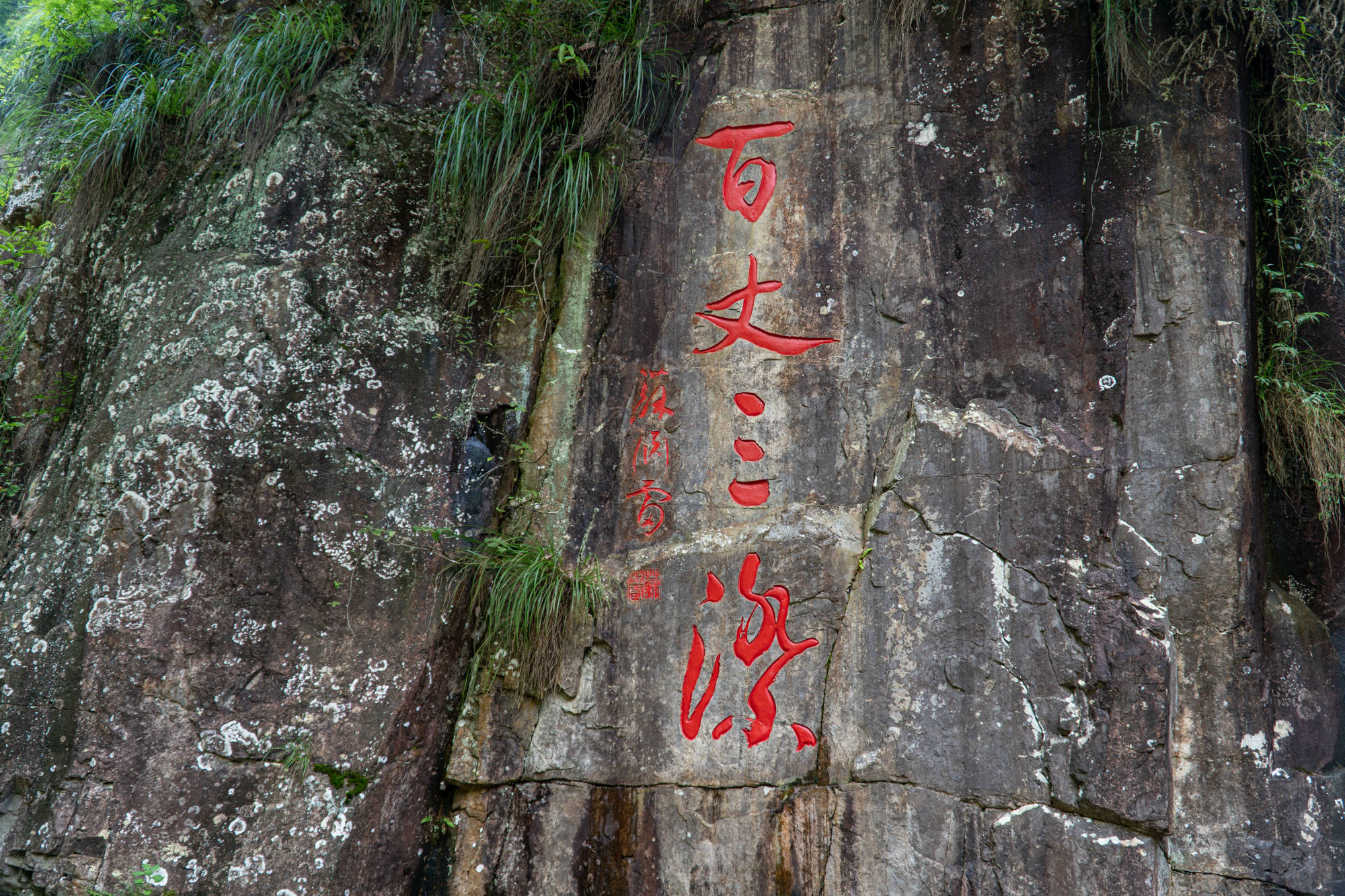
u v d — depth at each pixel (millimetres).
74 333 3424
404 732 2926
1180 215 2852
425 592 3023
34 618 2781
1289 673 2719
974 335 2934
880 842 2639
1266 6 2961
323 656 2848
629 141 3402
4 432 3395
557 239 3398
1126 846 2414
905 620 2766
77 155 3615
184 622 2701
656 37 3451
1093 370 2803
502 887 2918
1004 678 2623
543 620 3057
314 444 2947
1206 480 2688
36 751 2635
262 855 2668
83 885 2500
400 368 3141
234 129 3293
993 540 2725
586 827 2918
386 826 2877
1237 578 2648
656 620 3025
